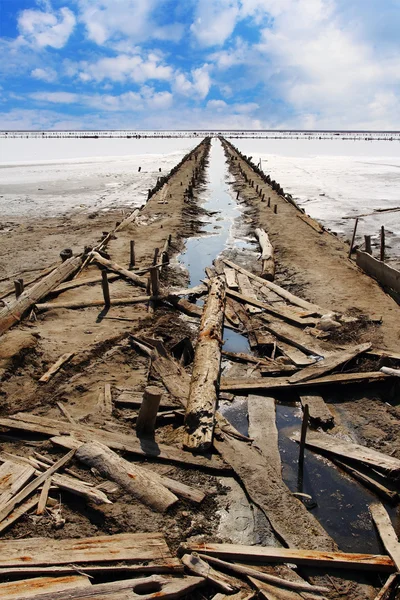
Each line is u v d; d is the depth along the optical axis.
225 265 14.76
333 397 7.86
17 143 91.69
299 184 34.06
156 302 11.72
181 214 22.39
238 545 4.74
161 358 8.69
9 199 27.53
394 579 4.45
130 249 15.11
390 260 15.34
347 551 5.03
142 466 6.02
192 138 133.00
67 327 10.02
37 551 4.46
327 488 5.94
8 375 7.95
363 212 23.55
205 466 6.05
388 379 8.05
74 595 3.96
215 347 8.70
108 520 5.03
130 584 4.12
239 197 28.70
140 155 64.75
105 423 6.79
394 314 10.57
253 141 111.94
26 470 5.55
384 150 77.19
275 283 13.56
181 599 4.20
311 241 17.14
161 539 4.73
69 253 13.65
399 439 6.75
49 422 6.62
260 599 4.23
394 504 5.66
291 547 4.84
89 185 33.56
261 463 6.10
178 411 7.08
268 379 8.15
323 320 10.12
